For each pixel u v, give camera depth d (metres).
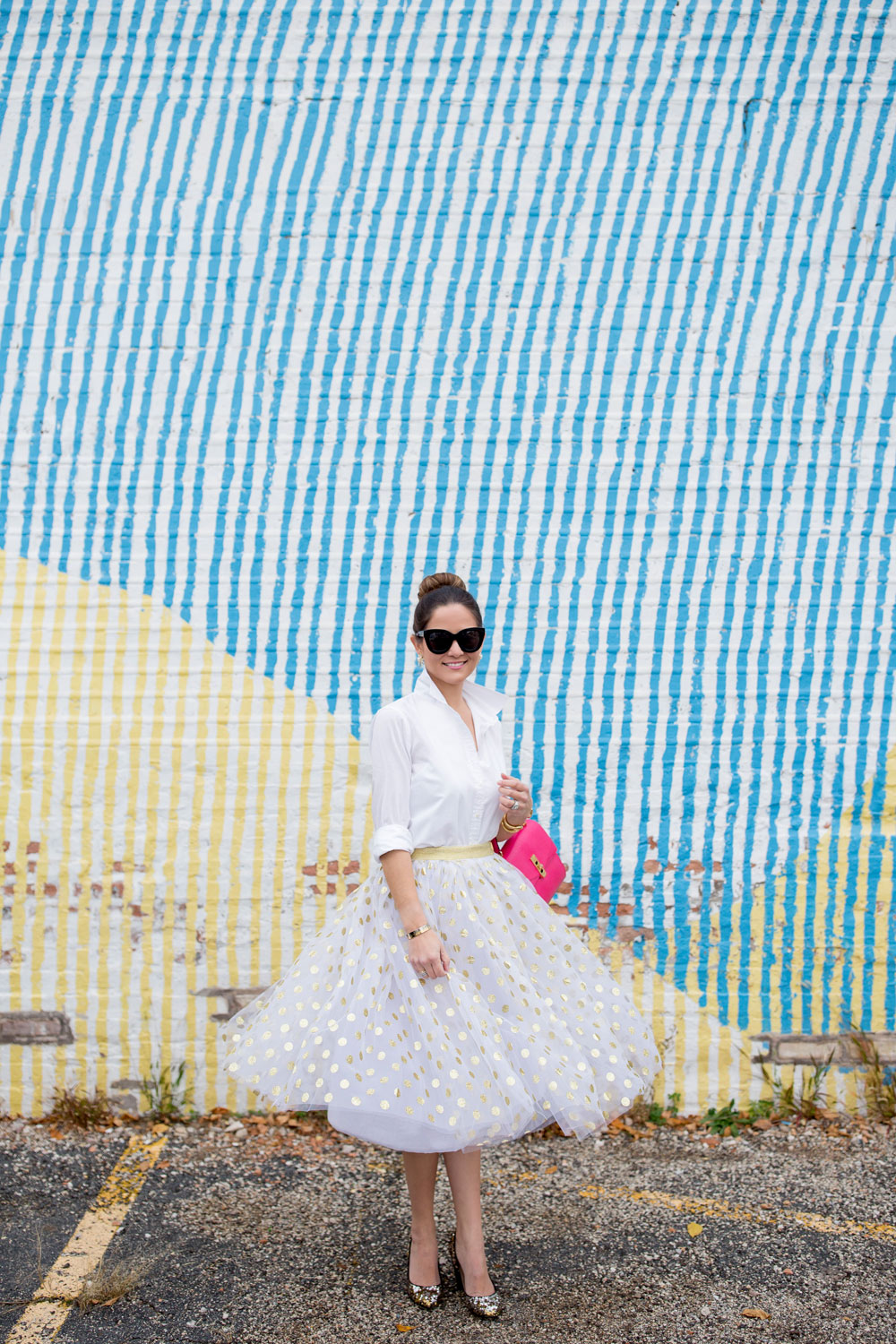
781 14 3.69
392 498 3.74
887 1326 2.66
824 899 3.78
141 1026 3.74
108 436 3.74
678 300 3.73
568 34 3.68
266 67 3.69
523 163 3.70
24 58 3.70
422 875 2.67
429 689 2.75
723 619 3.77
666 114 3.70
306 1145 3.54
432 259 3.71
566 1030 2.65
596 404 3.74
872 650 3.78
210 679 3.74
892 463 3.77
